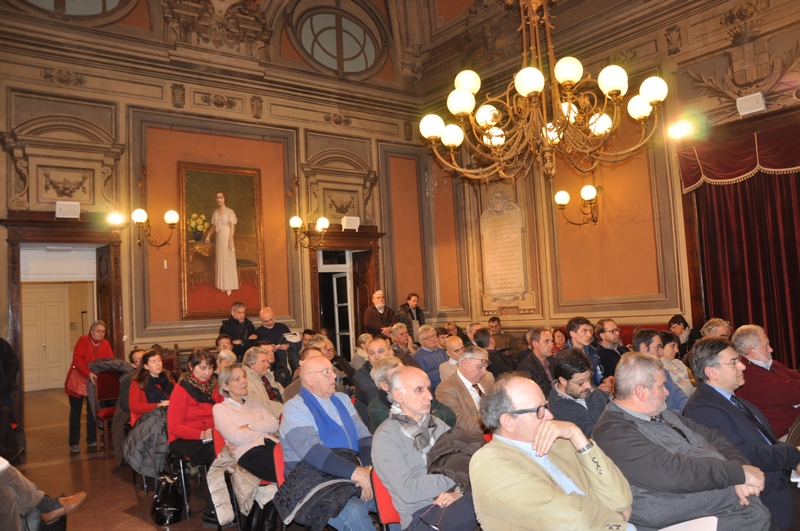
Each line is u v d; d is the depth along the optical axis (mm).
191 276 8266
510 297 9453
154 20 8250
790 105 6438
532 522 2084
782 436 3586
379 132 10188
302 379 3406
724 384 3055
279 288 9000
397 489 2777
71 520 4488
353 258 10375
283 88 9250
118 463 5914
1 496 2951
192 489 5328
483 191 9914
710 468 2375
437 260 10555
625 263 7992
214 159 8586
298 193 9250
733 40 6906
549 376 5457
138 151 8008
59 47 7539
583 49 8336
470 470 2256
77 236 7480
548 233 8930
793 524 2988
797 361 6434
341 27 9961
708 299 7156
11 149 7184
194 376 4789
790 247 6496
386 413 3676
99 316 8023
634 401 2613
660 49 7566
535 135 4637
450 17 10078
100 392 6582
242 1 8859
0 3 7188
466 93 4910
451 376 4270
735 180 6832
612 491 2201
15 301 7070
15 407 6879
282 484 3164
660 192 7613
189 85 8453
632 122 7879
